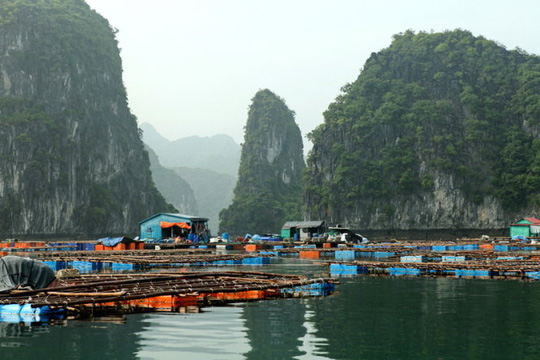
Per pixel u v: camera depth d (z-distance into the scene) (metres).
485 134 146.75
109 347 9.38
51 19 173.75
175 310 13.68
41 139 152.50
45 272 15.68
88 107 172.62
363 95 166.00
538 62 167.50
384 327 11.34
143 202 182.88
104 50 189.75
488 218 138.62
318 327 11.37
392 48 175.50
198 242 55.41
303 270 28.17
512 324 11.79
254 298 16.08
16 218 143.12
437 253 35.62
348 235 61.88
